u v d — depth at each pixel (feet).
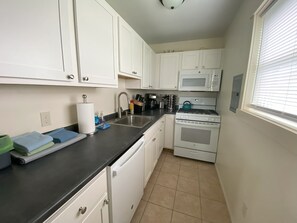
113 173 2.89
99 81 3.71
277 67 3.08
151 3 5.35
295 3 2.57
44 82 2.41
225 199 5.28
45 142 2.86
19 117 2.95
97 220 2.56
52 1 2.39
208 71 8.07
